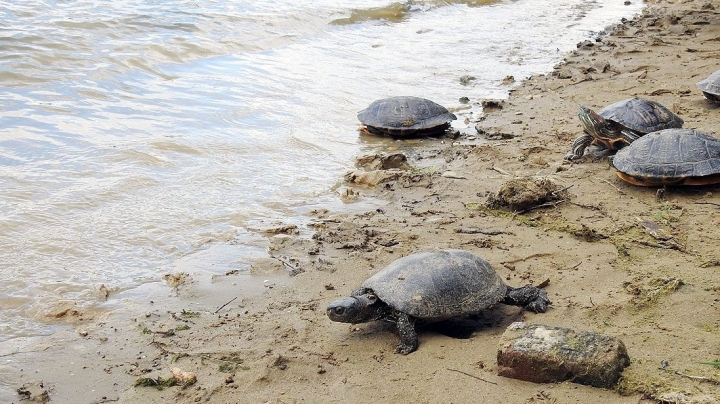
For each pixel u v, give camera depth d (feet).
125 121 9.91
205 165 9.13
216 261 7.66
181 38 13.87
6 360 6.59
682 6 19.57
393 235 7.95
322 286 7.30
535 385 6.18
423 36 16.87
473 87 12.84
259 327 6.86
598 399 6.04
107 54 12.37
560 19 19.57
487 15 19.83
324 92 12.14
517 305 6.89
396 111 10.35
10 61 11.33
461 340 6.63
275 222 8.22
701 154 8.12
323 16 17.26
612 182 8.63
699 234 7.59
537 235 7.80
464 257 6.83
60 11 14.24
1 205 8.12
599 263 7.33
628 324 6.62
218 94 11.51
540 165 9.15
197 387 6.36
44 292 7.20
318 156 9.59
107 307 7.10
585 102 11.37
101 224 8.02
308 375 6.44
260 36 15.01
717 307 6.70
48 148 9.13
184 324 6.91
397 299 6.57
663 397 5.94
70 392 6.36
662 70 12.78
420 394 6.22
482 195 8.61
